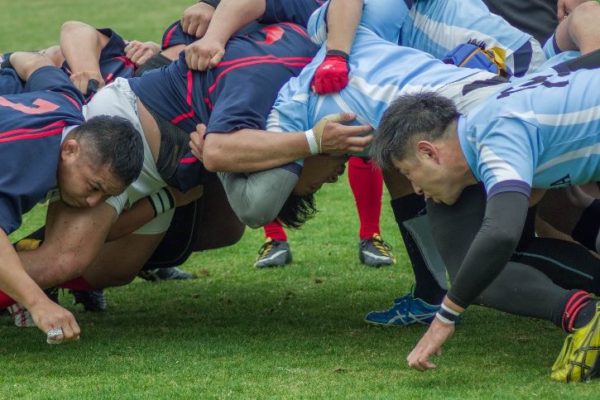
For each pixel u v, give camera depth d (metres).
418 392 11.61
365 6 14.80
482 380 12.11
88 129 13.58
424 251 15.45
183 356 13.80
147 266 17.06
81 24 17.22
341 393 11.73
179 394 11.88
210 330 15.46
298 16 15.73
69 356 13.95
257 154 13.63
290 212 15.21
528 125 11.77
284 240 20.27
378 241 20.03
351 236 22.19
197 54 14.62
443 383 12.02
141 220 15.39
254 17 15.25
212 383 12.36
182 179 14.68
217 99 14.36
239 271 19.92
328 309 16.83
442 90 13.21
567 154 12.02
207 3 16.30
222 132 13.78
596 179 12.38
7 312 16.50
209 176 14.99
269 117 14.09
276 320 16.09
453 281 12.30
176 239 16.70
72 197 13.87
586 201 15.17
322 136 13.47
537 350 13.70
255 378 12.58
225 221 17.38
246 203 13.93
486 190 11.71
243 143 13.66
